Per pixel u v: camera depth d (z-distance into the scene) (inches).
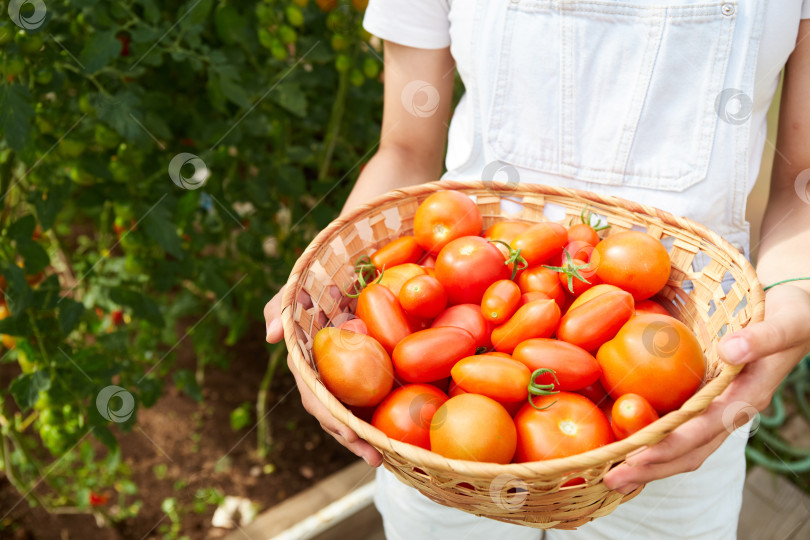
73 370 59.0
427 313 39.3
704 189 38.5
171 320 76.9
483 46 40.4
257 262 75.6
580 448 32.3
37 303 55.7
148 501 76.2
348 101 78.1
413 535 47.9
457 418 31.8
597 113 39.6
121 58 57.9
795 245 37.8
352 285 43.0
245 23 63.2
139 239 63.0
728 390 31.5
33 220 55.9
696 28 35.6
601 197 40.8
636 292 38.7
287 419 87.5
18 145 47.5
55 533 72.7
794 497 76.3
